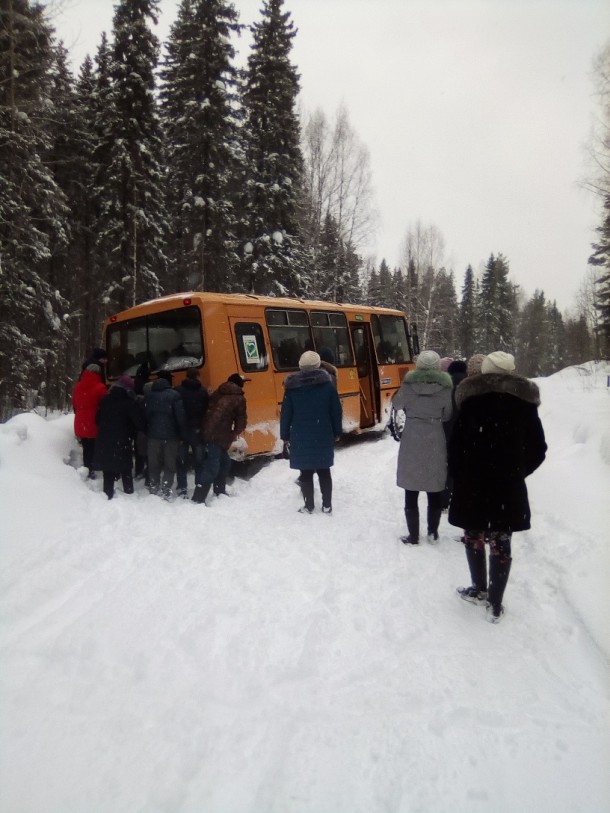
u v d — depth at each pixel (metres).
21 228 13.73
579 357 38.16
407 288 42.97
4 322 13.68
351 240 28.59
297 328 9.67
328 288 29.12
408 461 5.32
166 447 7.06
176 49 23.47
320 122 27.91
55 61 13.21
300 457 6.39
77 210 21.09
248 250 20.20
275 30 20.69
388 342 12.84
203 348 7.96
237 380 7.20
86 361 7.49
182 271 22.92
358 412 11.20
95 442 6.91
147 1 17.95
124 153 17.89
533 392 3.94
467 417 3.99
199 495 6.95
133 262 18.12
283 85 20.55
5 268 13.28
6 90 12.84
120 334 9.08
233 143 20.97
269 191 20.34
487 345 61.19
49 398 19.27
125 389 6.79
